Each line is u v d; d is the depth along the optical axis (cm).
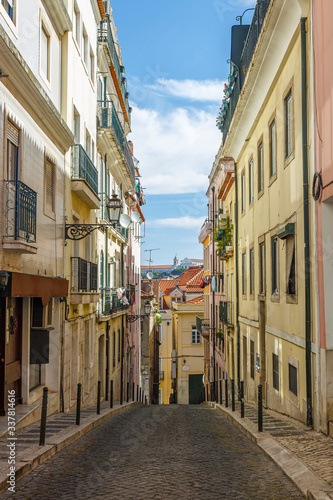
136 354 3334
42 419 753
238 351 1902
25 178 968
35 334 1077
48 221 1141
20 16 966
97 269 1698
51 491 548
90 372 1638
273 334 1265
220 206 2692
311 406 916
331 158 796
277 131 1198
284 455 681
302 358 970
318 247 870
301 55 944
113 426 1098
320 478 548
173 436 940
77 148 1398
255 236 1545
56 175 1213
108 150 1998
